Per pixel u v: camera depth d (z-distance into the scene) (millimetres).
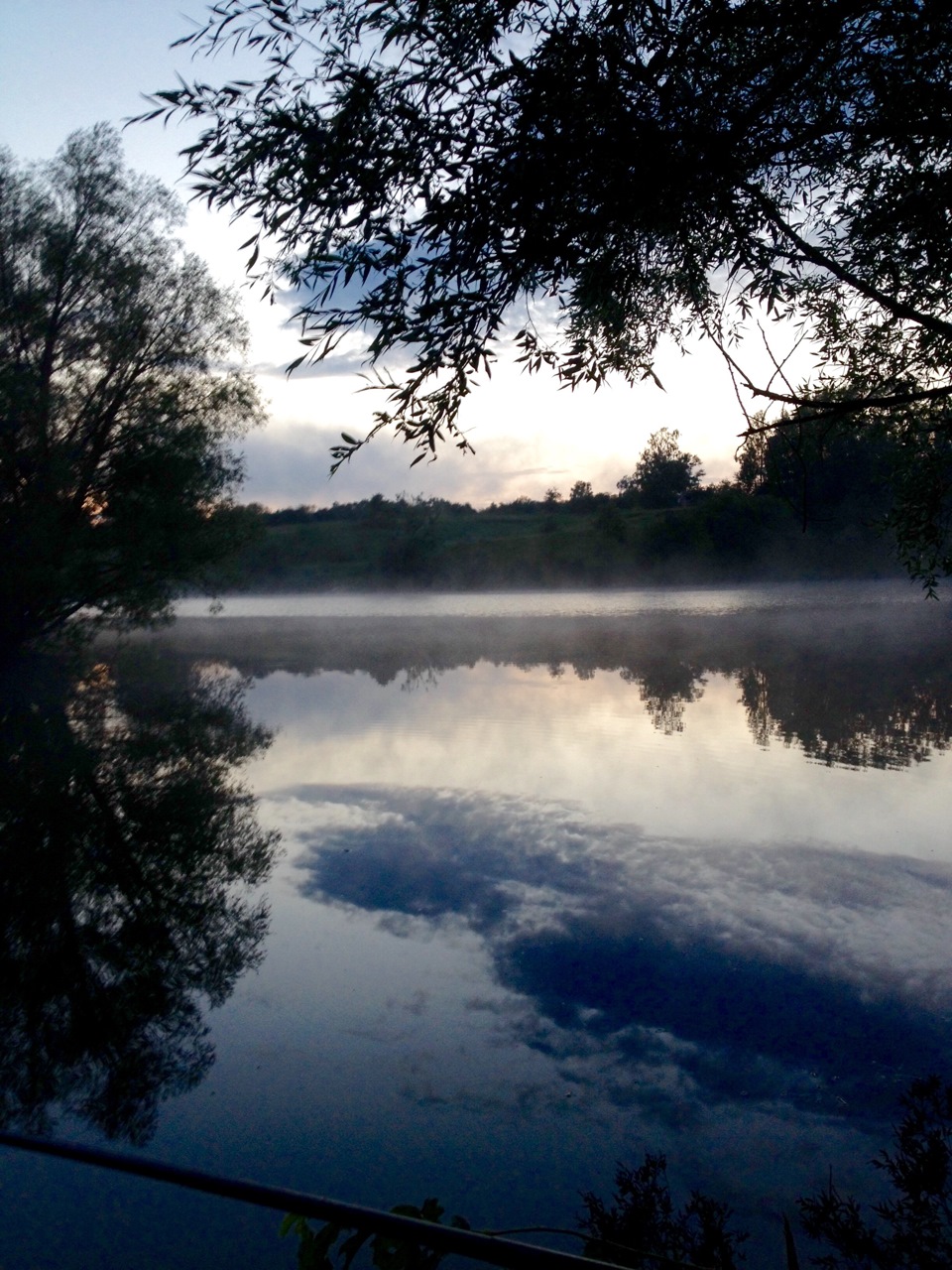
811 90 3943
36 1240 3775
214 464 26422
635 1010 6551
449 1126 5332
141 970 7773
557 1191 4781
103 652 37531
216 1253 3771
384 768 14328
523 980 7098
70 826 12344
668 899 8359
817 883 8500
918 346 5145
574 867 9359
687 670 24125
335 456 3688
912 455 5852
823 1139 5035
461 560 76750
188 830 11617
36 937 8680
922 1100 5312
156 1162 1729
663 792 11961
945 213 4324
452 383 3631
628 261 4188
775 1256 4242
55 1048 6543
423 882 9281
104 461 25500
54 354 24828
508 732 16578
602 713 18125
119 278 24594
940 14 3438
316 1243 2299
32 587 24328
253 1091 5824
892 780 12039
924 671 21719
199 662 32406
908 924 7531
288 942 8148
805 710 17375
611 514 74438
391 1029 6539
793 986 6645
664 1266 4223
